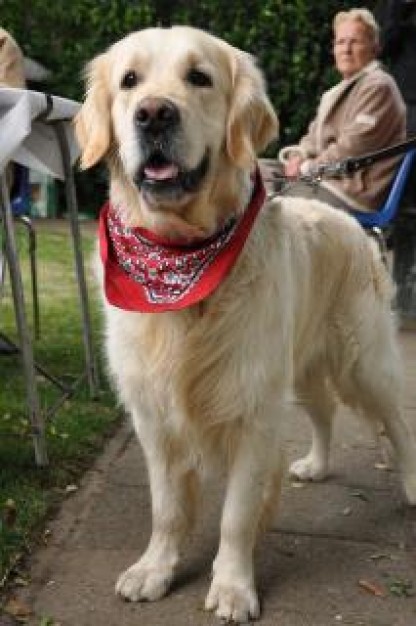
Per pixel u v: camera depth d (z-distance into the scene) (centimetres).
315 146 581
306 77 975
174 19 1000
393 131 543
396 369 344
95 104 274
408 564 295
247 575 270
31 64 823
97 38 1003
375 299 337
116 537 301
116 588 269
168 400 268
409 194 632
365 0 957
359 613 266
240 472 268
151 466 280
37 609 260
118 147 271
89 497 327
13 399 421
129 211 272
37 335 521
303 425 413
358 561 295
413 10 635
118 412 409
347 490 348
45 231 939
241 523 267
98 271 288
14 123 303
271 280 264
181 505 279
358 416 355
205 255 259
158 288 262
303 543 305
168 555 278
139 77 262
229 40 982
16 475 337
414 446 343
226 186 263
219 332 258
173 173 251
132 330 267
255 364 261
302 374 333
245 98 263
